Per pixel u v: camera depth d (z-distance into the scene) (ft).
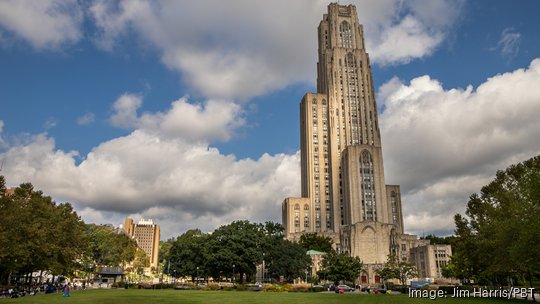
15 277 368.07
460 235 238.27
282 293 285.23
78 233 326.65
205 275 453.99
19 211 245.04
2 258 236.02
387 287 354.54
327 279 469.57
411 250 645.92
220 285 346.13
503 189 212.84
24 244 240.73
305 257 465.06
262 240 419.95
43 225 265.13
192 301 189.47
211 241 418.51
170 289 336.08
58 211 305.32
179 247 506.89
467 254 237.04
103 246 453.17
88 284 418.10
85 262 447.01
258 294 259.60
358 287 375.86
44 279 463.42
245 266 397.80
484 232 209.05
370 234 591.37
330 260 449.06
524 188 182.91
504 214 203.72
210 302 184.44
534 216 170.60
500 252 192.75
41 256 266.98
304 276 469.16
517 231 182.39
